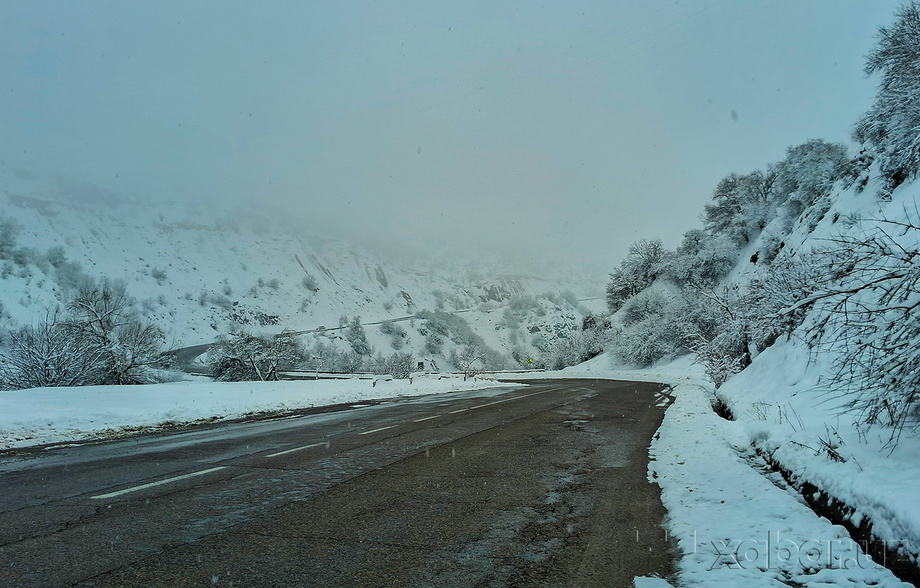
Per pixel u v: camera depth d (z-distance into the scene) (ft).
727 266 198.08
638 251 247.91
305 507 18.33
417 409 57.77
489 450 31.01
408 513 17.80
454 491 21.01
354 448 31.45
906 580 11.82
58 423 39.50
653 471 25.21
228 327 467.52
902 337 16.76
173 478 22.81
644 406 61.00
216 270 618.85
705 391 86.07
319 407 60.64
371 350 437.17
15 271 309.22
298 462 26.84
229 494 20.06
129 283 469.98
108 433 37.73
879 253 18.38
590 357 236.63
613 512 18.29
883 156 61.05
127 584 11.62
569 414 52.19
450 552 14.12
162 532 15.34
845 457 19.21
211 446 32.09
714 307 81.51
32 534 15.03
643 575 12.64
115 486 21.25
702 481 22.41
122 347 97.86
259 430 40.04
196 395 61.26
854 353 18.61
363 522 16.70
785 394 38.70
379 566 13.02
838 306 19.02
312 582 11.93
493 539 15.28
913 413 19.63
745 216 200.03
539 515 17.81
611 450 31.27
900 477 15.75
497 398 74.13
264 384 79.05
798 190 150.30
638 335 191.21
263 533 15.39
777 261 46.19
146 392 60.80
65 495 19.71
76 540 14.53
